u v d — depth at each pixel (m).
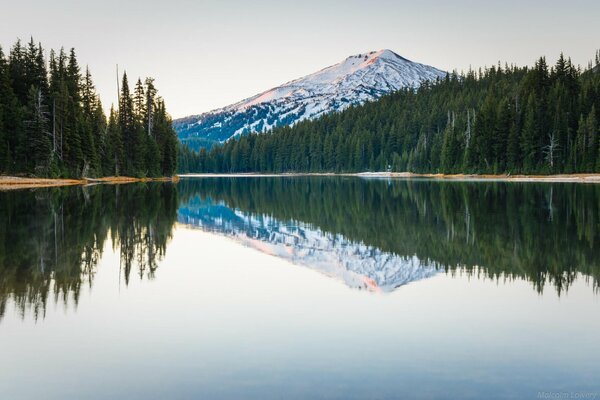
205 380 8.90
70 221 30.56
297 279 16.61
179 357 9.90
